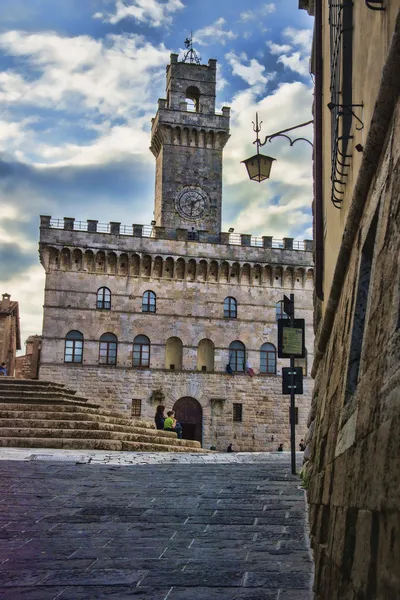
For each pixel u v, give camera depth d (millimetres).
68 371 57938
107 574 8273
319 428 11477
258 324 62500
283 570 8344
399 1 5875
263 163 17609
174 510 11969
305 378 62312
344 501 5918
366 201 7871
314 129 17219
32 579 8078
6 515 11500
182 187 67875
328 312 11781
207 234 64500
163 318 60750
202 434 59250
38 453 19453
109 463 18031
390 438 4414
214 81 71250
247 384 61094
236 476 16031
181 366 60469
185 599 7277
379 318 5648
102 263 60719
